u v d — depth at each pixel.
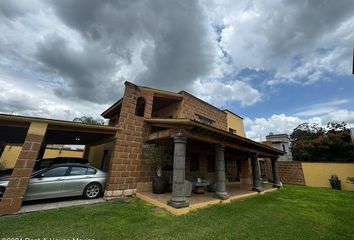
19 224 4.03
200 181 8.68
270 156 12.73
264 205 7.09
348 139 19.39
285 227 4.59
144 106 9.37
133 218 4.71
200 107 11.75
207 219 4.93
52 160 8.48
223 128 13.39
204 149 10.91
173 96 10.23
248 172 14.71
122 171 7.18
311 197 9.38
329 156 19.64
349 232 4.38
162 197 6.71
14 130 7.07
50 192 5.96
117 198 6.80
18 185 5.02
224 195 7.18
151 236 3.69
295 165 16.33
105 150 10.69
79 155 17.61
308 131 27.33
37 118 5.68
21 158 5.22
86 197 6.65
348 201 8.40
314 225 4.87
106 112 12.48
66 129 6.38
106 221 4.42
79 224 4.15
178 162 5.93
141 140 7.98
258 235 4.00
